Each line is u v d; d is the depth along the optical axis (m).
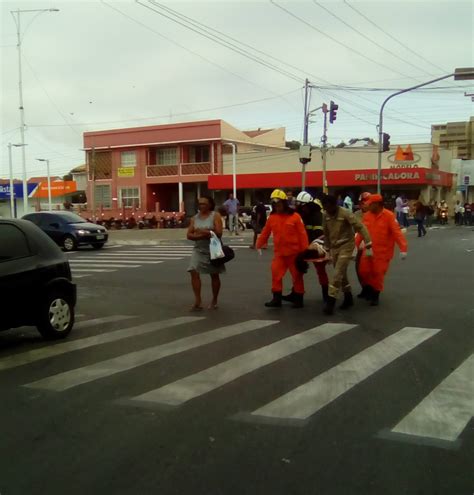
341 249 8.46
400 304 9.00
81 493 3.25
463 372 5.37
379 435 3.96
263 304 9.31
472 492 3.20
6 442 3.98
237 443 3.87
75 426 4.24
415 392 4.83
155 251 20.25
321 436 3.96
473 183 50.12
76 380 5.39
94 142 50.34
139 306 9.56
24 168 33.62
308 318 8.07
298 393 4.85
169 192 49.69
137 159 48.69
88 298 10.56
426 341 6.58
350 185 40.38
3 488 3.32
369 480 3.33
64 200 64.62
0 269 6.52
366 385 5.04
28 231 7.15
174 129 46.38
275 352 6.20
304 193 9.30
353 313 8.37
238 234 26.89
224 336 7.03
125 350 6.50
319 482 3.31
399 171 38.41
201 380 5.26
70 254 19.72
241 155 44.56
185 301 9.91
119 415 4.44
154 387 5.10
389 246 8.93
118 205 49.72
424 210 25.66
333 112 26.31
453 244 20.61
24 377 5.55
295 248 8.76
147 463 3.60
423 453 3.67
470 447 3.75
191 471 3.48
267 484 3.30
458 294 9.85
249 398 4.75
